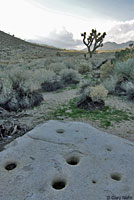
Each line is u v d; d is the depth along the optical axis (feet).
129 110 22.77
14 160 9.32
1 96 23.20
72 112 22.16
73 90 37.32
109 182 7.64
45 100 28.91
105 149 10.61
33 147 10.62
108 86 32.40
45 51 204.03
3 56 133.49
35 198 6.68
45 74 39.91
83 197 6.75
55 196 6.79
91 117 20.20
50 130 13.32
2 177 7.91
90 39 118.62
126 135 15.37
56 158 9.43
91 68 68.44
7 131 15.29
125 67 35.32
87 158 9.53
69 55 162.61
